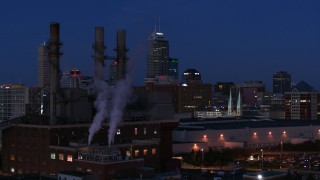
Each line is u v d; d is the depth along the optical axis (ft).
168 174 506.89
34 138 542.98
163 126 613.93
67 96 580.30
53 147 514.68
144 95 641.40
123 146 528.63
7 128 581.94
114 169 457.68
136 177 466.29
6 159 585.63
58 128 529.45
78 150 491.72
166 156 615.57
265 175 461.37
